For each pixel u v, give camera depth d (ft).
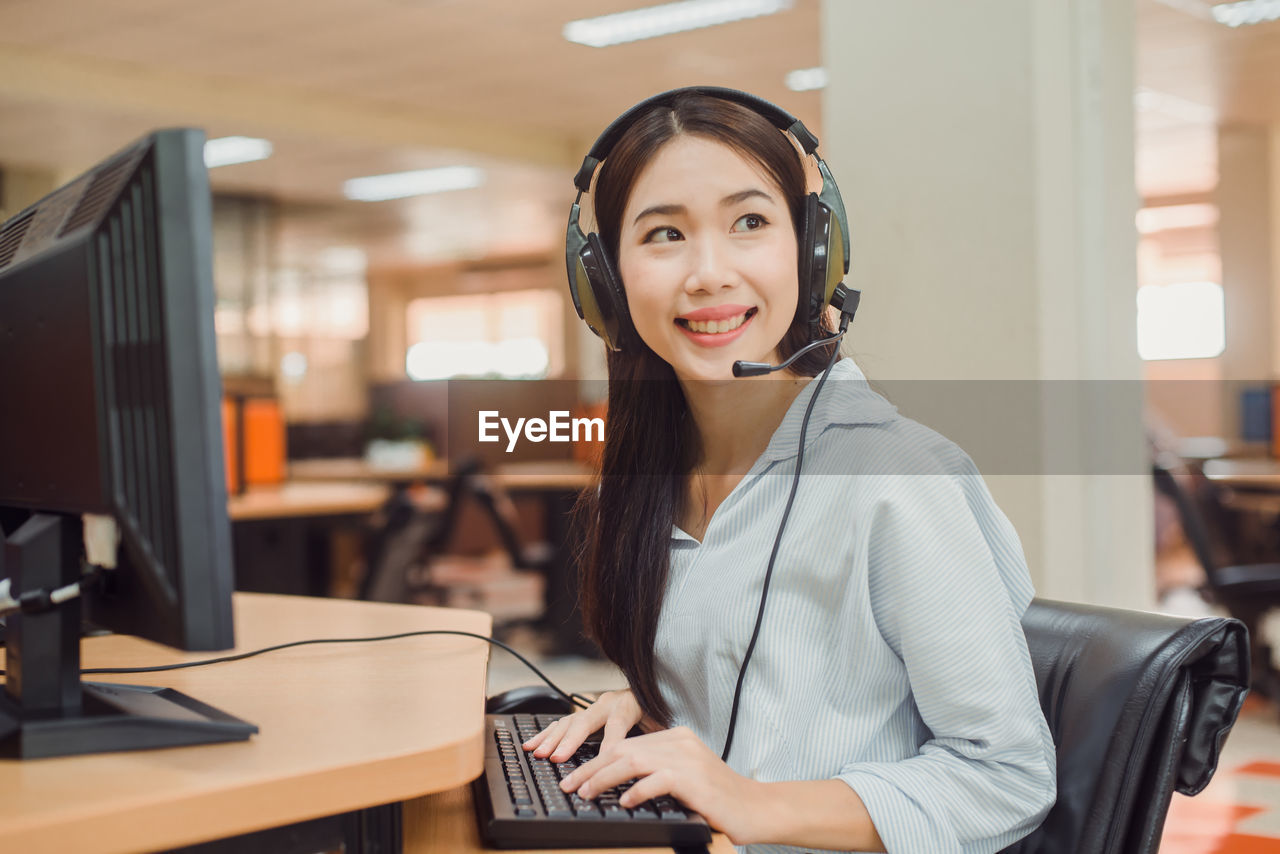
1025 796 3.05
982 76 9.26
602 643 3.96
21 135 23.95
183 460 2.63
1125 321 9.75
